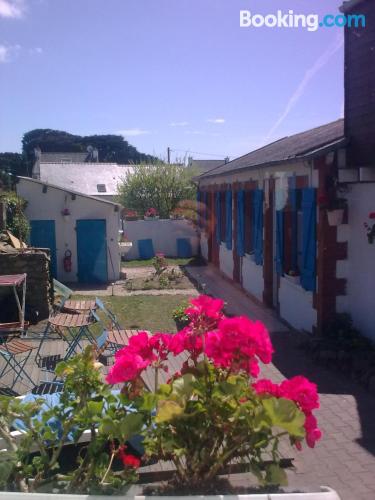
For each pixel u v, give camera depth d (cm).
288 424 254
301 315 1019
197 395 289
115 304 1334
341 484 486
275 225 1181
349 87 882
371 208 843
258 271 1312
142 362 293
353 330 890
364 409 654
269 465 277
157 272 1750
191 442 284
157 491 287
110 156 6134
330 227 906
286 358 861
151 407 282
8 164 5406
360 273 880
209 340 288
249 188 1370
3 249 1259
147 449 293
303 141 1198
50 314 1170
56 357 873
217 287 1559
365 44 832
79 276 1705
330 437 579
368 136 834
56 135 6556
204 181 2050
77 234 1695
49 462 321
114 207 1702
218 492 282
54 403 509
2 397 328
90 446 309
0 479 288
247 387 285
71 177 4703
